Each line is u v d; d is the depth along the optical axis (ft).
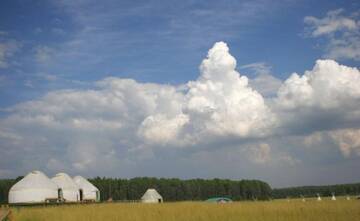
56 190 303.48
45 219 121.70
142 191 520.42
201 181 558.15
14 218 120.98
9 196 294.05
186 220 102.58
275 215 99.09
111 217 113.39
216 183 547.90
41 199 291.79
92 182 502.79
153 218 107.76
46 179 302.45
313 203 136.15
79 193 331.16
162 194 526.16
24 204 285.84
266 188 549.95
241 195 542.16
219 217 102.83
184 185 536.42
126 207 151.53
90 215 119.85
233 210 117.60
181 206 140.97
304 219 90.12
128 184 519.19
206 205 144.87
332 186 540.93
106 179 521.65
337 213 96.73
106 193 501.97
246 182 549.13
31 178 297.53
